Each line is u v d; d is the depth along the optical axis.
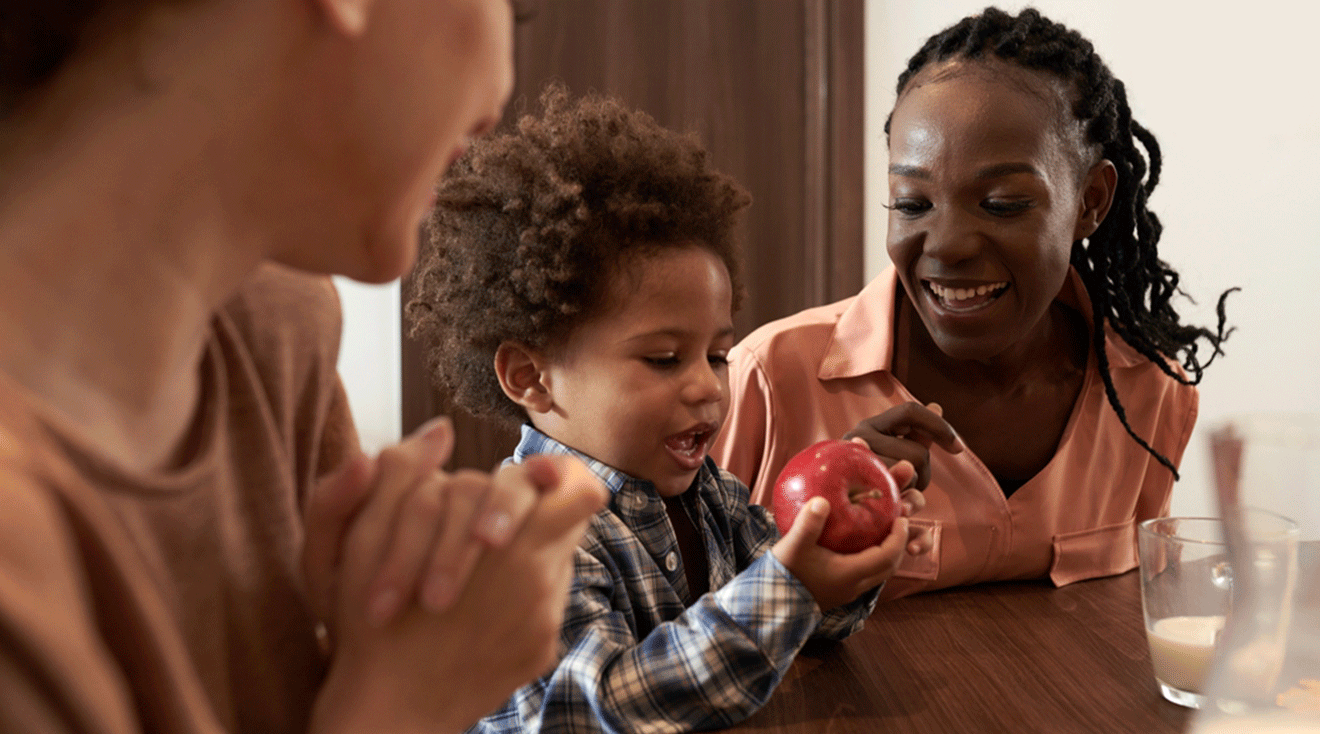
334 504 0.44
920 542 0.95
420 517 0.42
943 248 1.03
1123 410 1.22
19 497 0.30
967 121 1.01
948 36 1.10
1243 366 2.27
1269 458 0.45
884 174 2.42
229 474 0.48
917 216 1.07
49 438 0.34
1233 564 0.45
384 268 0.43
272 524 0.51
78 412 0.36
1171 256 2.29
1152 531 0.83
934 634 0.96
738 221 1.06
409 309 1.13
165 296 0.38
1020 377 1.23
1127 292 1.28
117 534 0.35
